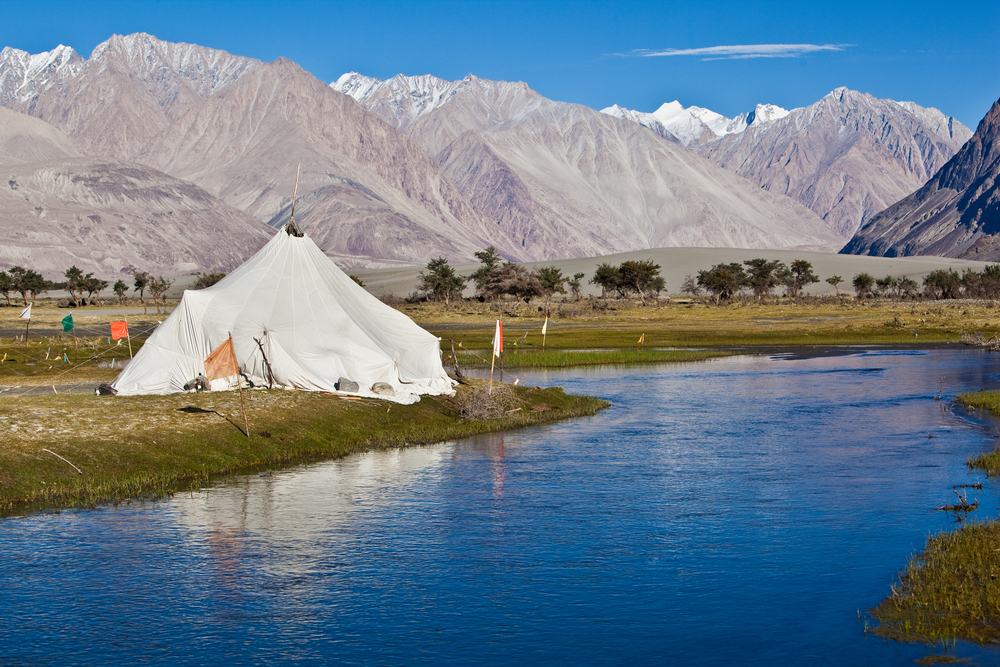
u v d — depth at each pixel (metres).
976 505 24.44
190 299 41.34
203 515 23.58
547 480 28.22
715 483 27.75
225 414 34.19
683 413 44.12
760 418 42.22
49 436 28.56
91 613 16.69
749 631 15.77
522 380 58.91
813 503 25.05
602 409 45.84
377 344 43.75
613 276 187.50
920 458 31.83
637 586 18.11
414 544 21.06
